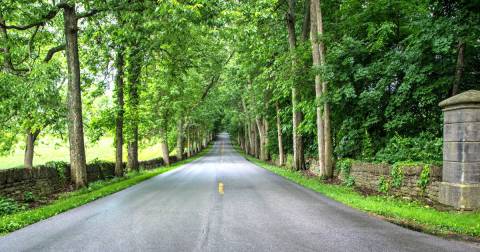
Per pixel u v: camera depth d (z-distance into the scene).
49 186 15.80
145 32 18.33
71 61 17.61
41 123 19.78
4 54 18.67
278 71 22.81
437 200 10.57
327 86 19.39
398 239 6.60
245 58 28.67
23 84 14.98
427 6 14.92
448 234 7.05
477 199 9.52
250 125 63.22
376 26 17.59
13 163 49.31
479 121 9.70
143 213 9.56
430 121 15.77
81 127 17.66
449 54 14.38
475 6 12.08
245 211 9.69
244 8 17.41
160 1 14.48
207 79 45.91
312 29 19.66
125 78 25.03
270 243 6.33
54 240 6.78
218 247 6.08
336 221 8.28
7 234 7.41
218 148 101.69
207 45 25.97
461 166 9.77
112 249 6.04
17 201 12.73
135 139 28.38
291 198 12.31
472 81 14.39
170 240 6.59
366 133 18.06
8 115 17.42
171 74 24.55
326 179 19.05
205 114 55.81
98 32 19.91
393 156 14.77
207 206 10.61
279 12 25.05
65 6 17.27
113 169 24.83
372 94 16.66
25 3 17.03
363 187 15.30
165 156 43.56
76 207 11.00
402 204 10.77
